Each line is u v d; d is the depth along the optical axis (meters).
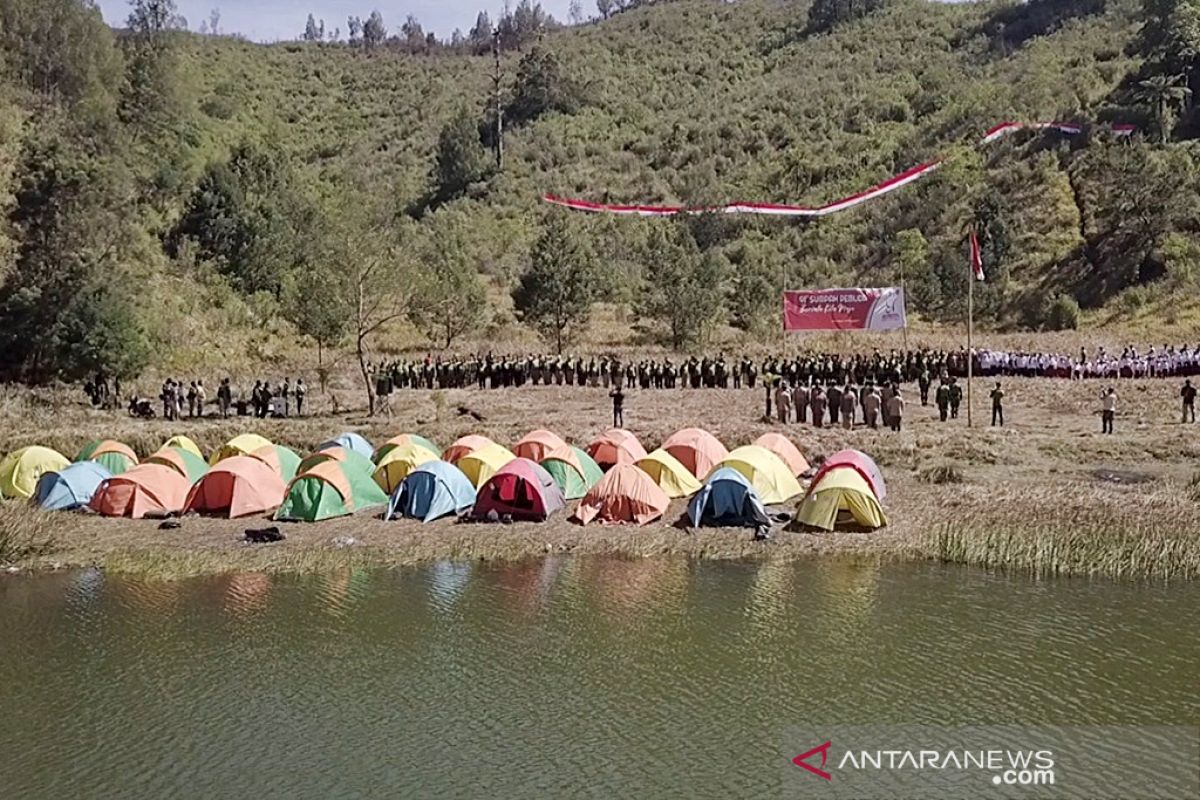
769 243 91.38
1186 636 18.92
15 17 80.50
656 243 88.12
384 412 47.97
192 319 69.25
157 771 14.40
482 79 138.62
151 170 79.81
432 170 109.31
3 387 54.34
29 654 18.80
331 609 21.19
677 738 15.20
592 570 23.73
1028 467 33.88
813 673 17.47
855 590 21.91
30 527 26.02
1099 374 54.78
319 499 28.66
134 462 34.12
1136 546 23.62
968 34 128.25
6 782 14.14
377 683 17.33
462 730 15.56
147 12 120.69
